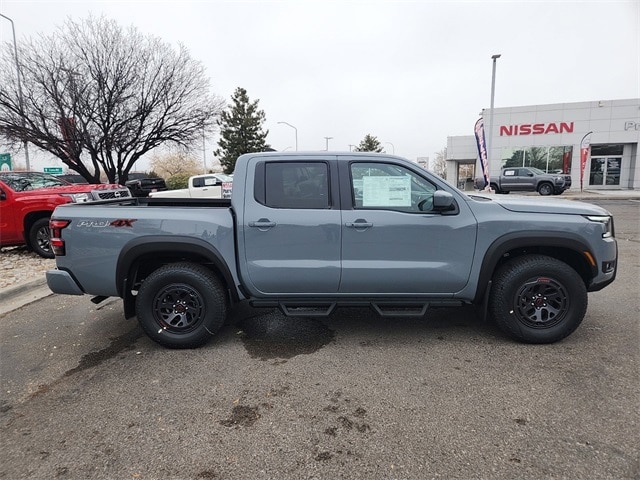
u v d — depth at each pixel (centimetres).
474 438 253
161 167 6056
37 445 256
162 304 387
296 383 324
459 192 377
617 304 486
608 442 245
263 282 382
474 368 340
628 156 2692
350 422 273
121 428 271
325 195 379
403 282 379
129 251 377
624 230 1049
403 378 327
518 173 2353
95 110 1770
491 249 370
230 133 3684
